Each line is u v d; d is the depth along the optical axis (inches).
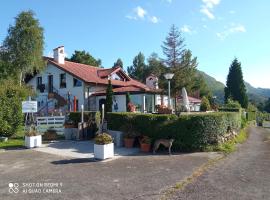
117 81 1423.5
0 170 384.2
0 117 668.7
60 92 1330.0
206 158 454.3
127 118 593.6
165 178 335.6
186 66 1857.8
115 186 306.8
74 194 282.4
